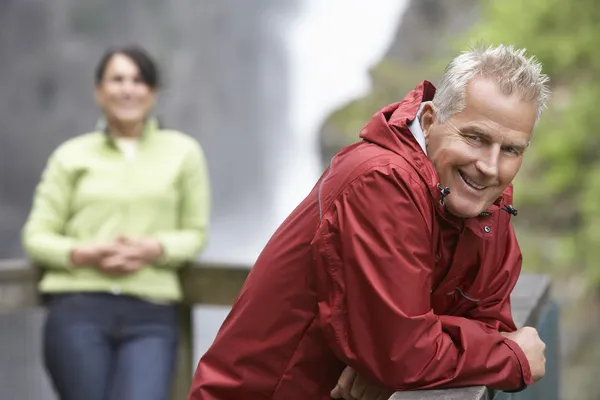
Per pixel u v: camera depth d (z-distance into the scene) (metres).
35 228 5.72
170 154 5.86
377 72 23.80
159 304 5.66
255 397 3.25
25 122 31.34
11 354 6.93
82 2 32.66
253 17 36.41
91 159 5.78
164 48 34.38
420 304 2.91
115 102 5.79
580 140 14.16
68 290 5.60
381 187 2.92
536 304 3.95
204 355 3.34
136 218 5.74
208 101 35.12
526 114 2.91
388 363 2.91
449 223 3.06
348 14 35.69
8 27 31.41
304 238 3.11
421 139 3.03
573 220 14.17
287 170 35.47
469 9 25.39
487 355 2.99
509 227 3.35
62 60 32.06
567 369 12.49
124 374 5.38
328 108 35.34
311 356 3.16
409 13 26.45
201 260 5.89
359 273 2.92
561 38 14.46
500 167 2.96
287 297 3.15
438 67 21.12
